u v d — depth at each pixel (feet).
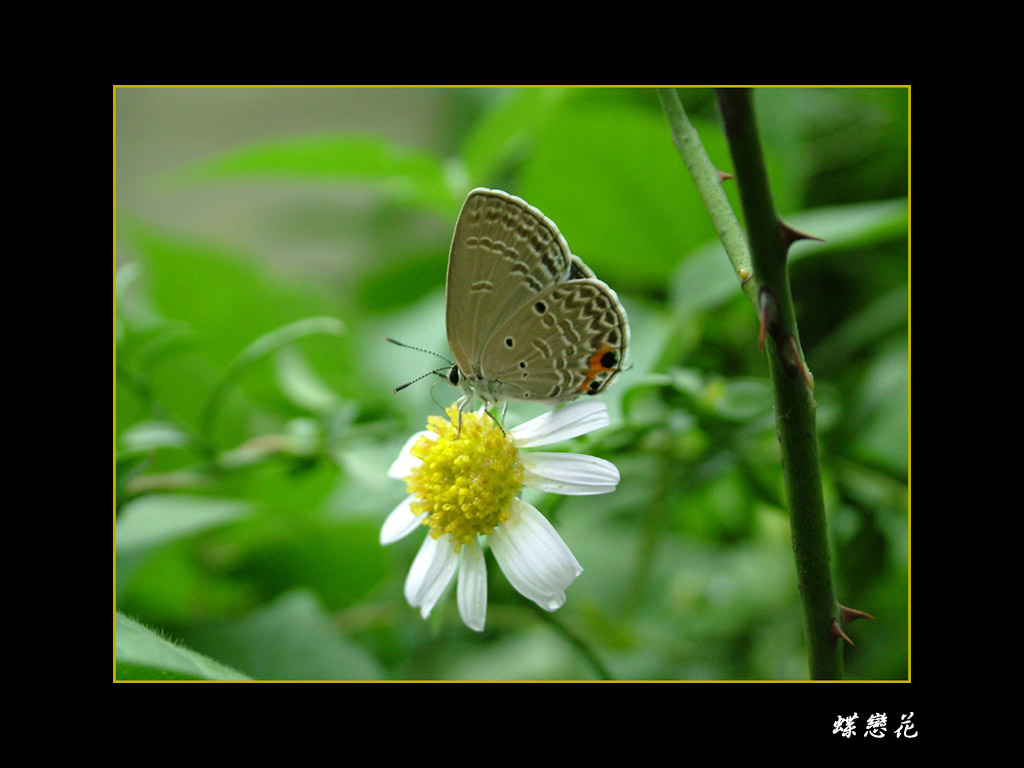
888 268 0.63
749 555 0.63
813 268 0.64
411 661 0.63
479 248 0.51
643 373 0.56
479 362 0.52
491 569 0.51
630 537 0.66
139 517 0.60
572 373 0.51
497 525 0.50
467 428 0.51
